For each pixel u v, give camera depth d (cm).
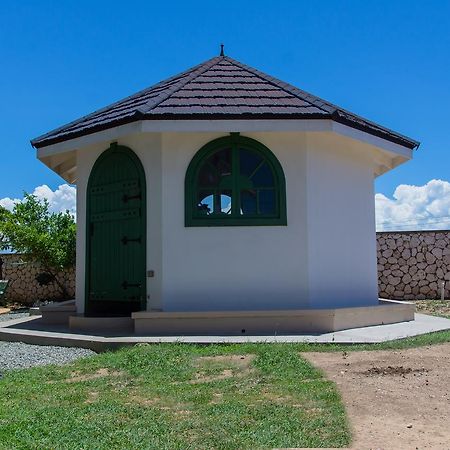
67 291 2003
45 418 505
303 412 514
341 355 787
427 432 460
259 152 1077
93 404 552
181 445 437
